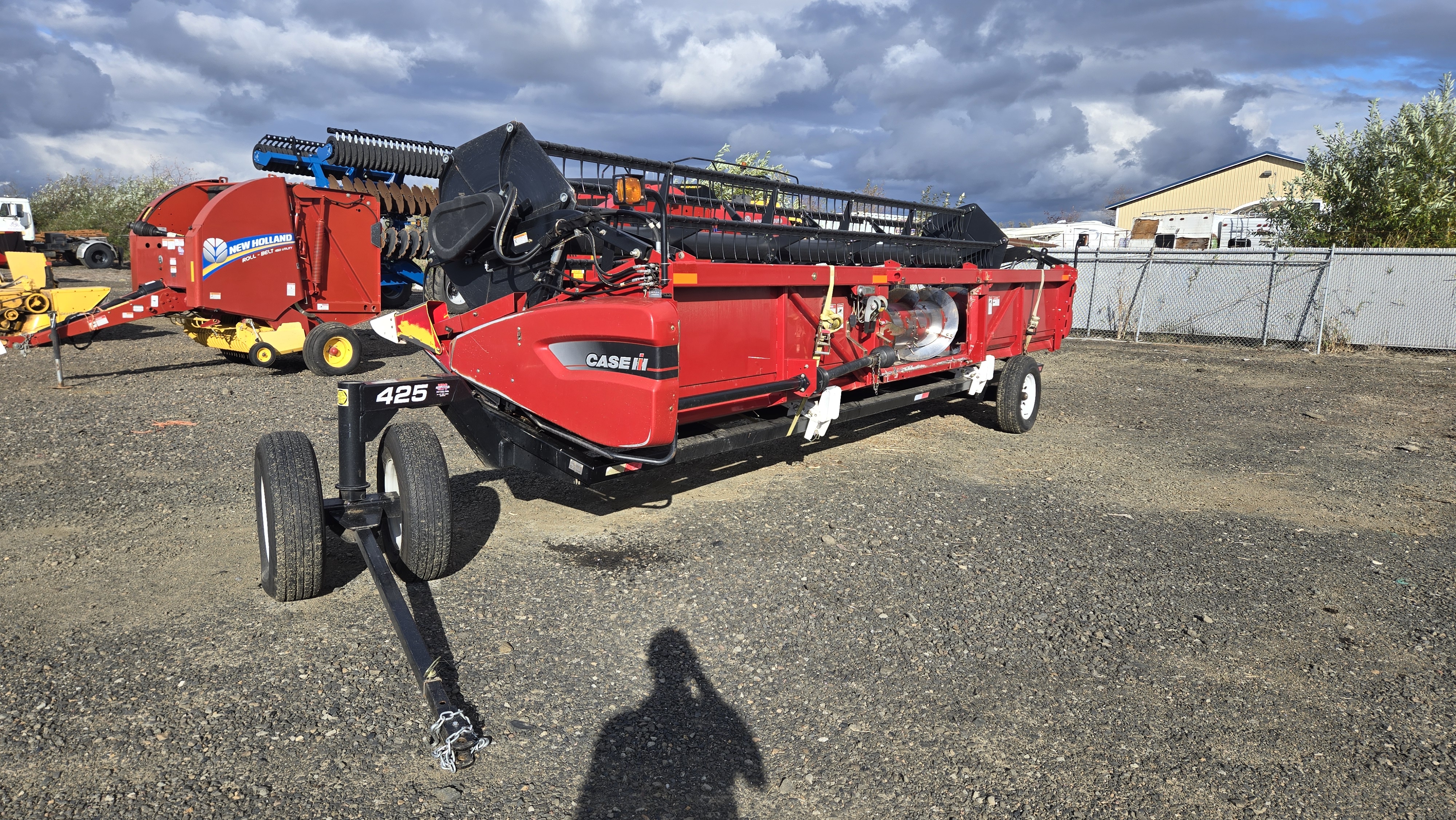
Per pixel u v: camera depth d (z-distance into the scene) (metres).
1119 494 6.50
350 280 11.80
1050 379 12.37
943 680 3.65
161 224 11.99
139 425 7.95
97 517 5.43
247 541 5.07
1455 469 7.37
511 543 5.16
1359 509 6.21
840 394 6.02
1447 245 16.92
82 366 11.53
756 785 2.93
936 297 7.29
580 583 4.58
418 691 3.45
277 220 10.95
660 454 4.69
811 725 3.30
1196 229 33.66
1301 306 16.47
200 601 4.23
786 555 5.05
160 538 5.09
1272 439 8.46
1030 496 6.37
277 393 9.78
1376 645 4.07
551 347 4.91
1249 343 17.05
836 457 7.43
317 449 7.16
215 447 7.22
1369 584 4.80
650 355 4.34
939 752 3.14
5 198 33.00
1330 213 18.33
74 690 3.38
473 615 4.16
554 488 6.30
